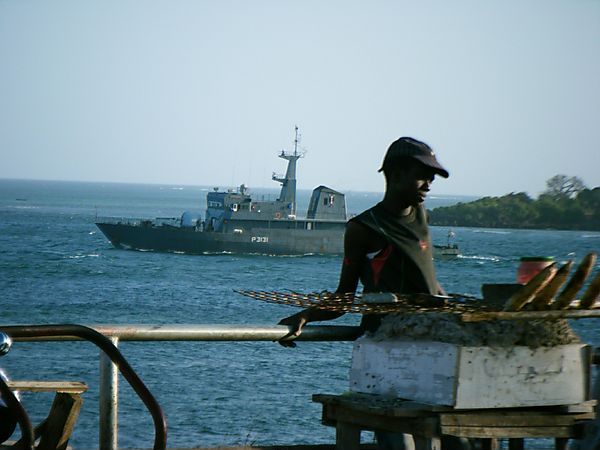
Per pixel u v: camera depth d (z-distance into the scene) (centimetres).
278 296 785
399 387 691
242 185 16100
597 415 688
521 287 730
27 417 610
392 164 780
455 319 668
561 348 688
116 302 9488
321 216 16125
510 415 671
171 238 16012
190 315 8575
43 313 8538
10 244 17862
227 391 3994
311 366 4731
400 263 774
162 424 623
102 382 753
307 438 3025
